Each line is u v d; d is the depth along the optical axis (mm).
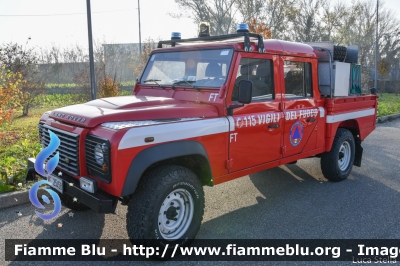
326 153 5930
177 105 4039
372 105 6785
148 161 3316
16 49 11617
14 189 5074
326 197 5441
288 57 4840
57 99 17812
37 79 18922
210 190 5754
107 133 3254
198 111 3936
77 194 3465
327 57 5605
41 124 4301
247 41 4223
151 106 3943
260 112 4465
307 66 5246
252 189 5812
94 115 3512
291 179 6336
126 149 3195
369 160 7660
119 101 4051
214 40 4691
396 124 13086
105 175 3252
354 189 5812
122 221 4539
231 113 4113
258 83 4473
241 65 4219
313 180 6289
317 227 4402
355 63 6387
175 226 3709
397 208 5008
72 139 3541
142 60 17516
